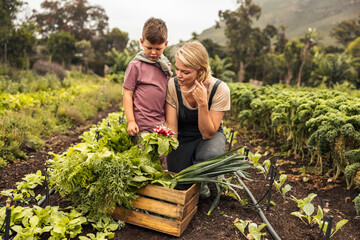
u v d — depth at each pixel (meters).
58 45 49.28
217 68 33.38
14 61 18.16
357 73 50.09
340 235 2.54
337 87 16.22
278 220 2.76
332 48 76.50
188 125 3.05
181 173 2.71
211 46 62.75
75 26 76.88
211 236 2.44
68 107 7.71
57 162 2.57
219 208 2.90
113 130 2.97
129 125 2.83
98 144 2.74
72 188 2.44
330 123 3.41
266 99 5.85
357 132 3.23
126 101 2.89
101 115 8.95
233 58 63.66
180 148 3.04
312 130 3.80
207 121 2.77
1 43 18.05
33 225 2.17
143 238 2.39
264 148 5.25
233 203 3.00
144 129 2.90
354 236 2.53
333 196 3.27
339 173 3.58
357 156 3.06
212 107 2.91
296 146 4.60
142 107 2.92
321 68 47.16
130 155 2.55
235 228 2.58
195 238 2.41
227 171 2.63
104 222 2.48
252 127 7.06
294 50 57.00
